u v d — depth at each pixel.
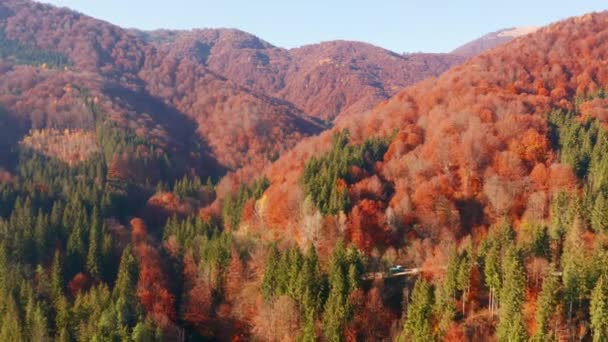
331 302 94.31
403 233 119.88
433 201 123.56
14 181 180.50
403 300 99.19
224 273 118.50
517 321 79.06
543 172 125.44
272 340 99.38
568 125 141.38
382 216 120.00
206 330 111.38
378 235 117.56
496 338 85.44
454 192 128.25
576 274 84.44
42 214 149.12
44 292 114.44
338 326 90.50
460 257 96.00
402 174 136.12
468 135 137.00
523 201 123.12
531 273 89.50
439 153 137.00
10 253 126.81
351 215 118.19
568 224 101.69
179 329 108.50
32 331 99.31
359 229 115.81
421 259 111.50
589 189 112.56
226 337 109.19
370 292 98.12
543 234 96.19
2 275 116.06
